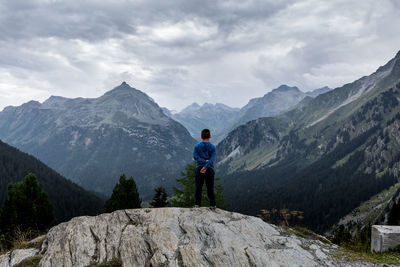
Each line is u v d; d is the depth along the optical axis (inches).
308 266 218.8
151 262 227.6
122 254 242.5
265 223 269.9
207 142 267.0
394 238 298.7
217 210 267.1
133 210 281.7
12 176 4719.5
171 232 244.2
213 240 232.1
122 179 900.0
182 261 219.8
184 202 871.7
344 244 356.8
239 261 216.1
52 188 4534.9
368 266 232.5
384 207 4311.0
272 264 214.7
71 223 290.2
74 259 252.7
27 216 829.8
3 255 301.9
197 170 266.1
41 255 282.4
